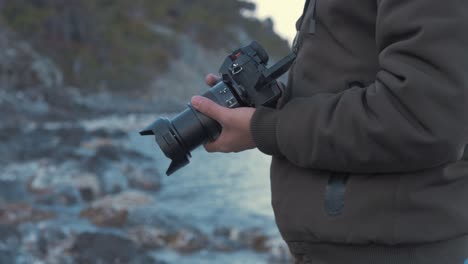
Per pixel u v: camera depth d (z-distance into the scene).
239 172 17.88
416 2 1.34
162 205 11.63
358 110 1.39
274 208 1.67
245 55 1.68
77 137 22.20
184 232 8.41
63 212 10.09
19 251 6.94
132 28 81.06
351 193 1.48
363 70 1.53
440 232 1.42
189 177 16.03
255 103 1.66
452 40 1.31
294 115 1.50
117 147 18.08
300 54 1.67
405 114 1.34
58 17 62.94
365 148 1.39
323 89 1.57
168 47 83.06
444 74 1.30
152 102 63.25
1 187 11.10
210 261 7.76
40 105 40.94
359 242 1.46
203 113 1.67
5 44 49.25
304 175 1.58
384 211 1.44
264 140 1.56
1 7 60.78
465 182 1.47
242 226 9.97
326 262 1.55
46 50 60.34
